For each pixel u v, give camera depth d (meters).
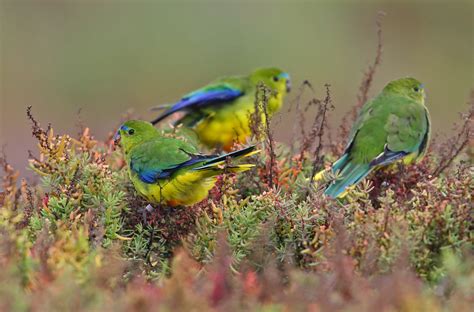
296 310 8.45
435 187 11.07
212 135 16.52
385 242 9.83
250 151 11.61
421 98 14.86
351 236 9.90
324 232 10.18
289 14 37.50
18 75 35.19
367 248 9.70
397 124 13.50
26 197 11.88
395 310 8.28
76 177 11.68
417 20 37.41
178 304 8.26
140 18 37.12
